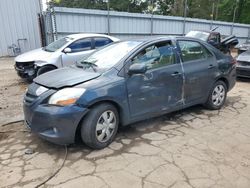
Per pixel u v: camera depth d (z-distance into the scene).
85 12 14.48
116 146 3.67
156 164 3.21
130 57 3.89
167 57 4.31
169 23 19.08
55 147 3.64
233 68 5.46
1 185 2.82
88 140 3.45
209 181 2.88
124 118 3.80
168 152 3.51
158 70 4.11
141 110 3.98
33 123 3.43
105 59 4.09
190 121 4.65
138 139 3.89
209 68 4.91
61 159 3.32
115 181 2.87
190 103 4.75
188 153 3.49
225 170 3.10
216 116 4.93
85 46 8.11
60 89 3.39
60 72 3.97
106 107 3.53
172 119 4.73
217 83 5.18
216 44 12.31
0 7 14.12
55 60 7.50
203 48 4.98
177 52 4.48
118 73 3.73
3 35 14.47
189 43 4.75
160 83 4.13
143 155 3.42
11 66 11.40
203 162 3.27
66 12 13.80
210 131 4.23
